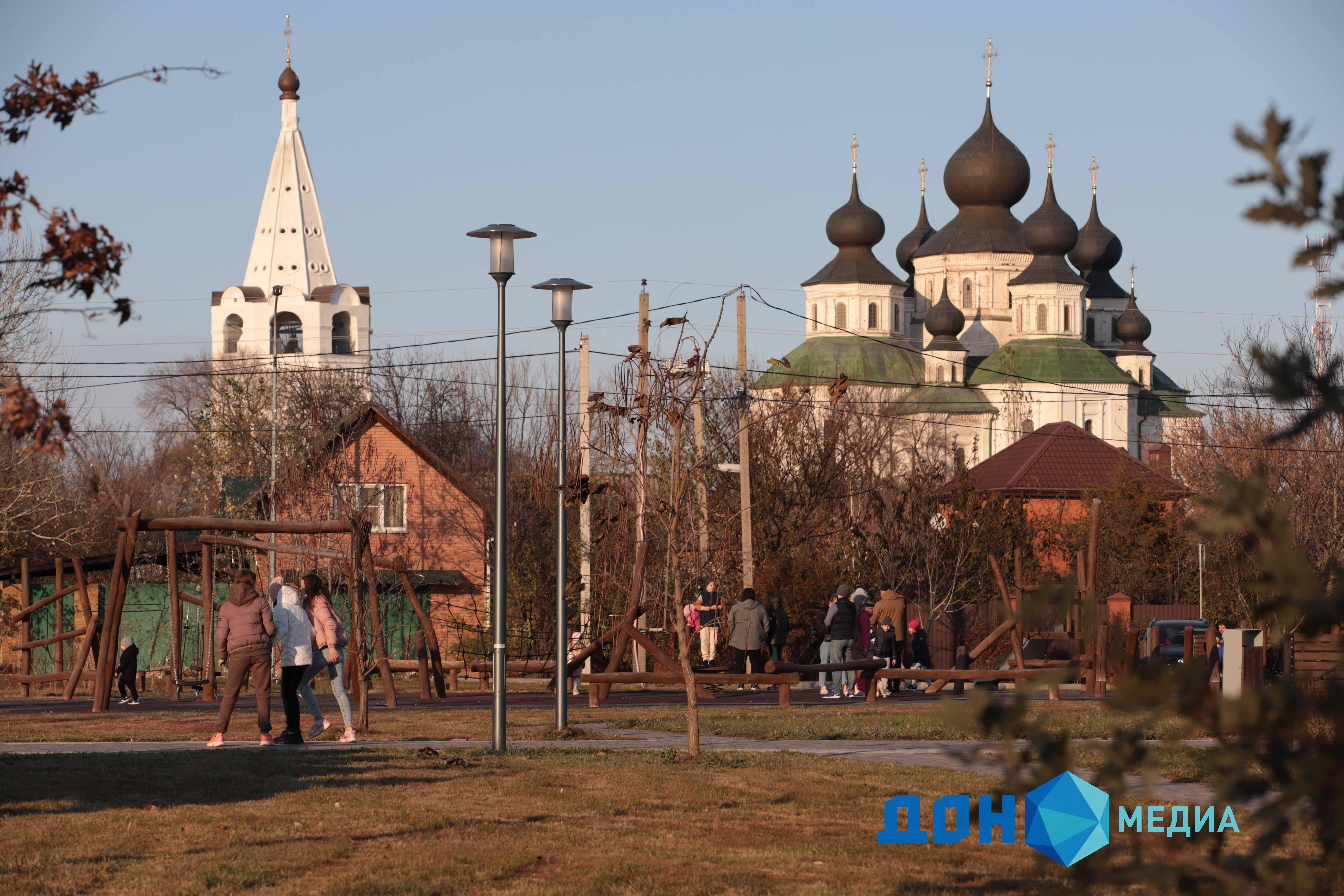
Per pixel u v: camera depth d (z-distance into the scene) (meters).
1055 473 107.69
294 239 175.38
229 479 80.75
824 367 179.88
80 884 14.03
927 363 183.00
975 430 177.88
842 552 66.50
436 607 68.50
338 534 61.38
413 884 14.34
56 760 22.58
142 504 129.25
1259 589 6.02
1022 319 190.75
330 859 15.50
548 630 63.88
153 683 58.31
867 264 191.12
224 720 26.58
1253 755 6.14
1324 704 5.86
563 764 23.09
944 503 78.50
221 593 63.19
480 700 43.00
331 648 27.62
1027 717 6.78
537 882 14.64
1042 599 6.46
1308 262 5.79
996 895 14.20
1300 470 69.19
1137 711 6.20
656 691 47.47
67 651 63.72
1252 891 6.52
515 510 69.81
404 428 96.12
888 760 24.72
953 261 198.38
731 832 17.53
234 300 159.38
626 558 52.69
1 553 66.50
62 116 11.12
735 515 51.28
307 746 26.47
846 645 43.16
